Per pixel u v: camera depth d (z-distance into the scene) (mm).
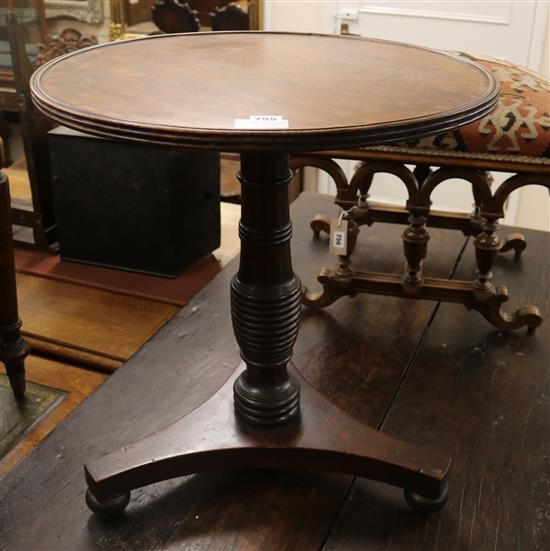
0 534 1190
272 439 1242
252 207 1149
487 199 1586
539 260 2092
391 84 1118
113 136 898
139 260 2135
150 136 879
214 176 2178
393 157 1571
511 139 1499
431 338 1717
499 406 1495
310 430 1260
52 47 2234
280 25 3004
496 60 1720
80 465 1322
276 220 1158
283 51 1335
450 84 1125
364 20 2928
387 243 2168
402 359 1636
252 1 2885
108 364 1806
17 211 2221
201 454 1228
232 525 1215
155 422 1422
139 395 1493
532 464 1346
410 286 1712
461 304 1859
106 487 1182
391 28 2912
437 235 2219
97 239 2145
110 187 2059
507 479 1312
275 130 867
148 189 2025
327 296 1774
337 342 1688
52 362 1844
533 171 1524
